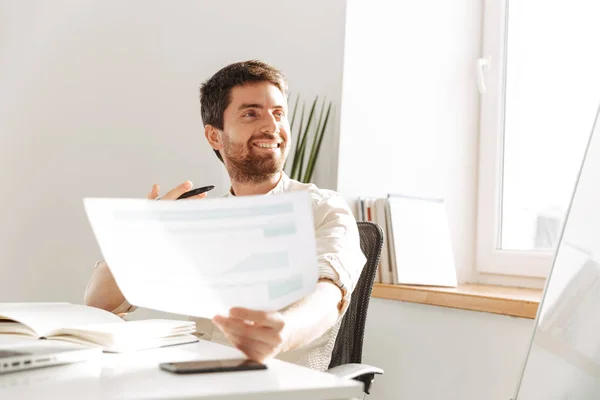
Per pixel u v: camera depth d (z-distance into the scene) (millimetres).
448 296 2273
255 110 1710
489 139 2822
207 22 3260
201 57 3244
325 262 1374
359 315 1685
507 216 2766
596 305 1311
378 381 2527
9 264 3395
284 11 3008
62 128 3424
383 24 2738
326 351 1619
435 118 2838
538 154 2680
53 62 3455
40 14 3477
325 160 2799
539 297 2164
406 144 2783
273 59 3039
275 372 949
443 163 2840
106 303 1641
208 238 929
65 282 3314
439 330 2320
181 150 3225
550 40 2668
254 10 3127
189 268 956
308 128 2809
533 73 2721
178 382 870
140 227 952
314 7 2879
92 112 3408
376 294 2518
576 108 2564
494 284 2742
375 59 2713
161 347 1164
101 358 1049
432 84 2840
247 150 1717
